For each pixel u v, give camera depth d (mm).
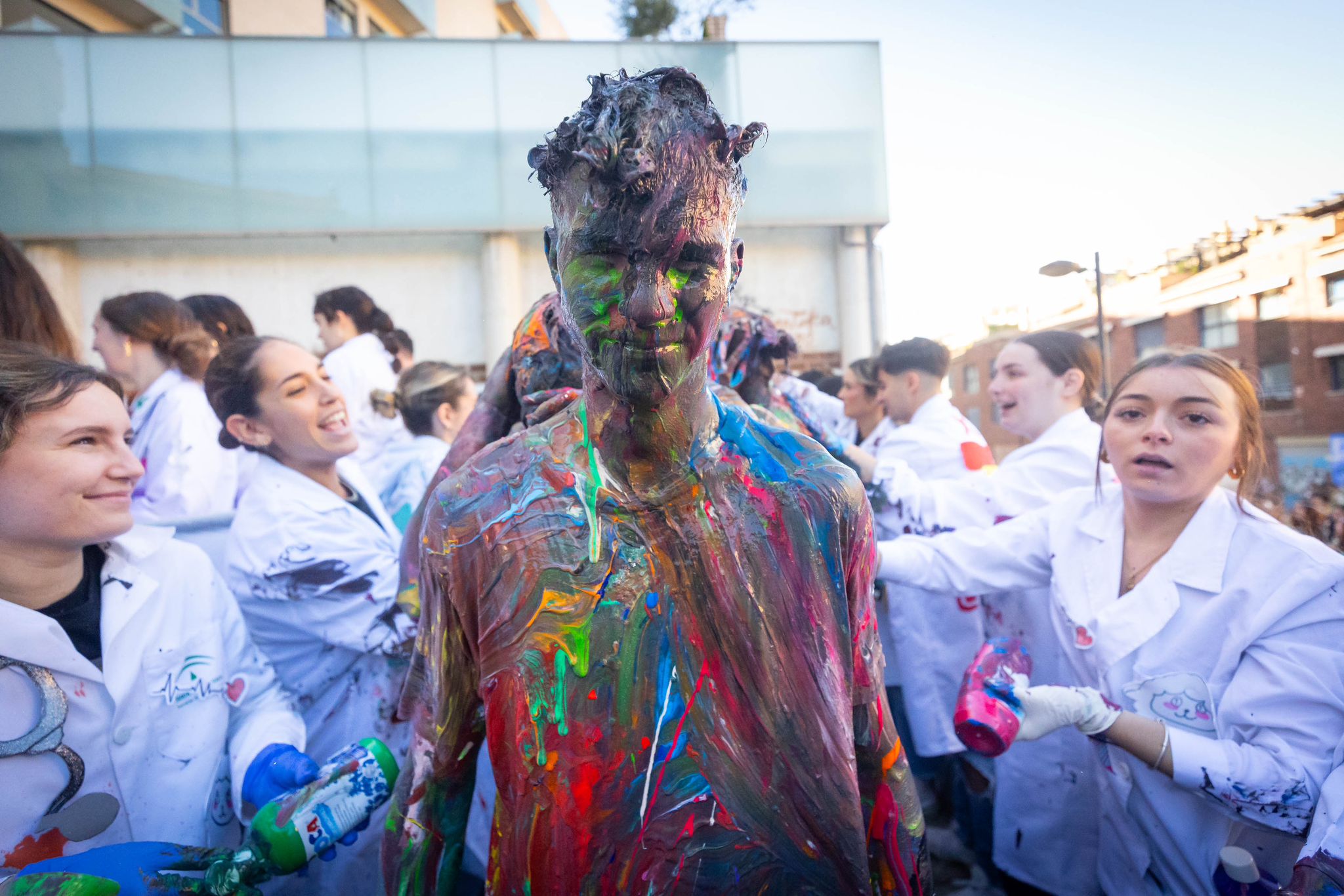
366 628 1729
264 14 6934
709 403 683
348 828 1065
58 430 1091
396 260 5793
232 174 5586
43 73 5430
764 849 652
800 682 659
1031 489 1950
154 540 1336
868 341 5762
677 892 643
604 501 657
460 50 5695
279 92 5602
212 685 1322
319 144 5645
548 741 636
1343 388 5152
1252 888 1154
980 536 1626
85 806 1124
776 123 5664
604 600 644
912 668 2068
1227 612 1244
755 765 649
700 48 5672
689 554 654
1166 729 1196
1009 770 1656
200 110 5551
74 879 909
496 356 5785
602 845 636
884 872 771
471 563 660
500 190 5746
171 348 2379
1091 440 1998
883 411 3045
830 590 677
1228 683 1240
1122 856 1383
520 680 641
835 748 667
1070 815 1551
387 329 3797
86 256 5598
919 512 1941
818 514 676
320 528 1781
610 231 516
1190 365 1297
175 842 1224
